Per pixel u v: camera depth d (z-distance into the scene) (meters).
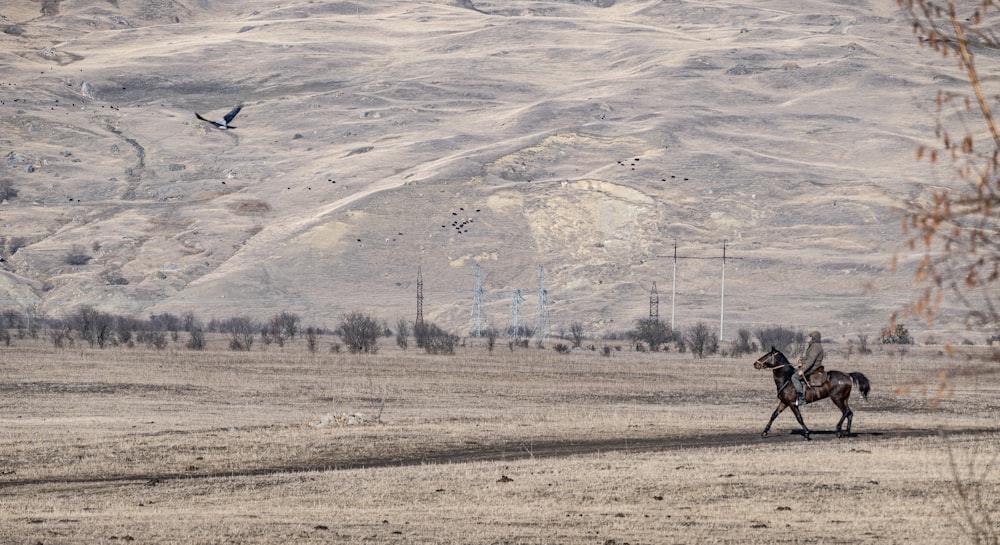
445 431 147.50
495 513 86.31
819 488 97.50
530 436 144.00
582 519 83.31
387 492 97.75
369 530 78.75
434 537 76.06
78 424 160.00
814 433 145.88
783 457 118.19
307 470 117.25
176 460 123.94
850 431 143.38
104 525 81.44
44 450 130.38
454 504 91.56
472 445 136.12
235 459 124.62
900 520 82.06
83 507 93.00
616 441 140.00
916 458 115.38
